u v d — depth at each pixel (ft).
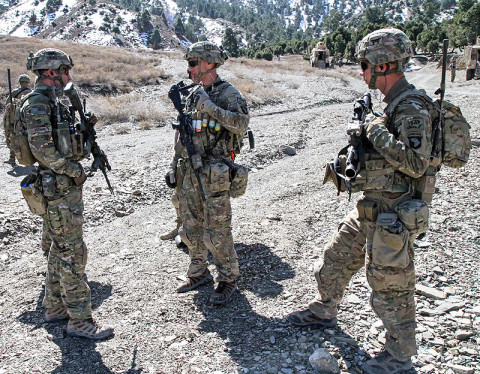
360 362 10.13
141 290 13.92
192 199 13.35
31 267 15.94
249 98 65.82
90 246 17.40
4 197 23.12
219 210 12.69
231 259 13.08
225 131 12.81
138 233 18.54
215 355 10.68
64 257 11.51
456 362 10.03
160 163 29.50
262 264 15.20
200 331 11.73
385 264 9.26
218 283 13.26
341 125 44.52
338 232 10.78
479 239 15.98
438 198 20.06
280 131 40.47
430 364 9.98
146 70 76.69
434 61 249.14
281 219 18.99
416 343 10.26
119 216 20.92
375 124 9.18
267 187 24.11
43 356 10.94
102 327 11.79
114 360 10.68
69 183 11.48
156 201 23.02
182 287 13.82
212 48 12.60
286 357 10.41
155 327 12.00
